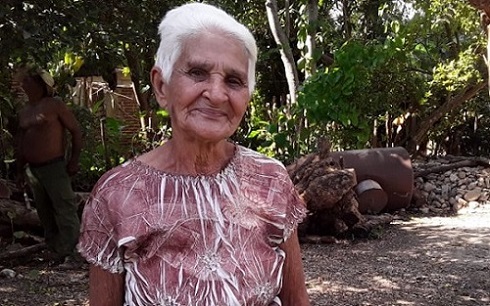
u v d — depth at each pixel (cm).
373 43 912
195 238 129
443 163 906
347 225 634
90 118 759
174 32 130
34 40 353
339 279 489
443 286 465
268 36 1058
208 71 129
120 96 1081
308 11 862
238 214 133
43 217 536
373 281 482
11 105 592
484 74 910
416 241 625
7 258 547
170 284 127
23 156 524
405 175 748
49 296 447
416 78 877
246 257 131
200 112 130
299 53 1053
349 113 791
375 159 746
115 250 130
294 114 798
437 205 806
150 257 128
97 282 133
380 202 724
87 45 464
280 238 139
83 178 734
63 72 723
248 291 129
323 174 627
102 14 421
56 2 365
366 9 1062
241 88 132
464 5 898
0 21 344
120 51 584
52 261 548
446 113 971
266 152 812
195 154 134
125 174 134
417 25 907
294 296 148
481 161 866
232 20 133
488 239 623
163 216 129
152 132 874
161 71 133
